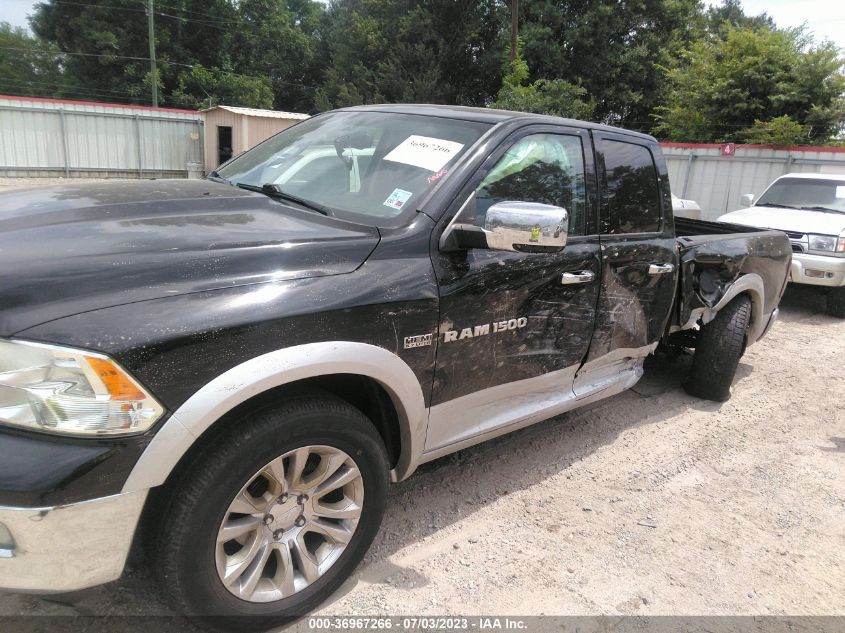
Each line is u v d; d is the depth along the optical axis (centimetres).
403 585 254
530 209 229
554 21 3066
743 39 2095
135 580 241
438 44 3133
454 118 302
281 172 307
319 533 228
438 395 260
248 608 209
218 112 2184
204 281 196
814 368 590
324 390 226
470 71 3203
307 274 214
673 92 2388
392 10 3259
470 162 270
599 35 3044
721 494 348
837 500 351
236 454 192
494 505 317
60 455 165
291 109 4572
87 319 173
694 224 581
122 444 172
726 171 1493
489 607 246
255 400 204
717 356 466
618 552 288
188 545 189
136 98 3884
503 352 282
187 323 183
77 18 3762
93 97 3850
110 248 200
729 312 469
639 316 365
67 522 168
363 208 265
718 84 2100
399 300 231
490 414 297
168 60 3909
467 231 245
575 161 324
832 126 2003
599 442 399
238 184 309
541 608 248
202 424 183
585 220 325
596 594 259
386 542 280
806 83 2000
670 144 1564
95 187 280
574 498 331
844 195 901
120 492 173
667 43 3138
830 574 286
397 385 237
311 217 255
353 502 234
